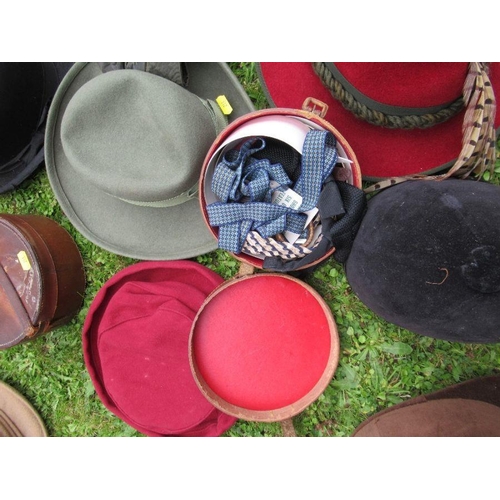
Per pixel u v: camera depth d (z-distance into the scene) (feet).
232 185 3.46
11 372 5.44
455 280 2.62
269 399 4.22
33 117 4.52
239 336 4.26
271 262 3.59
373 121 3.50
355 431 4.58
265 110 3.33
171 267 4.56
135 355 4.46
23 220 4.46
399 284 2.85
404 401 4.53
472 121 3.35
